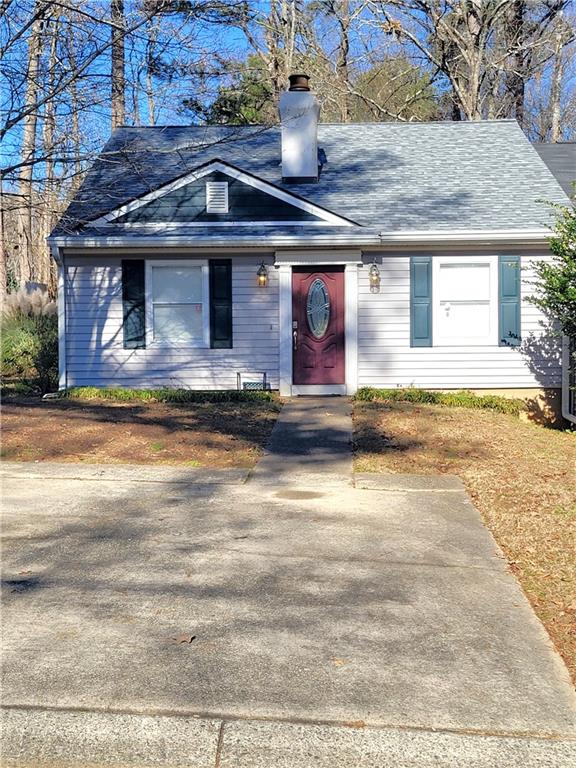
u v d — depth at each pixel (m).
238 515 7.19
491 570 5.82
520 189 15.55
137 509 7.36
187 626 4.79
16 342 18.92
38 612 4.98
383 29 25.14
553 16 26.59
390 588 5.45
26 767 3.49
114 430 10.82
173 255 14.47
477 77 25.66
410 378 14.55
